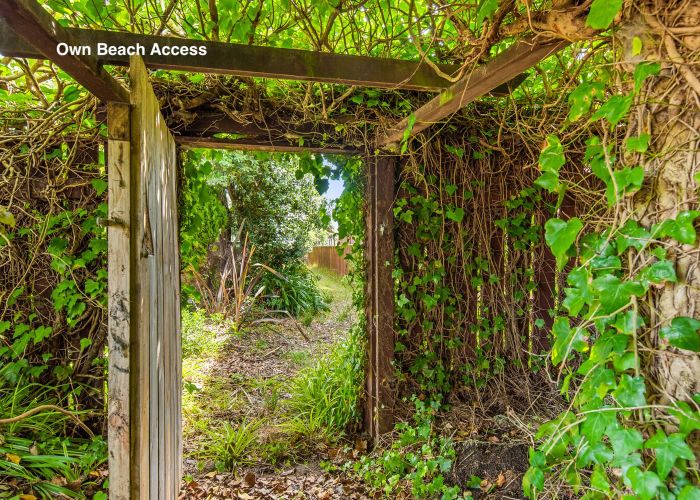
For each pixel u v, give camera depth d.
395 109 2.68
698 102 0.86
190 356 4.77
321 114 2.59
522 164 2.97
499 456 2.46
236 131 2.53
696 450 0.84
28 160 2.39
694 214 0.83
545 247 3.04
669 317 0.87
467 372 2.94
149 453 1.38
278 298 7.02
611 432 0.87
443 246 2.91
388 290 2.81
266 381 3.99
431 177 2.86
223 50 1.63
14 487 1.83
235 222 7.20
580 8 1.11
